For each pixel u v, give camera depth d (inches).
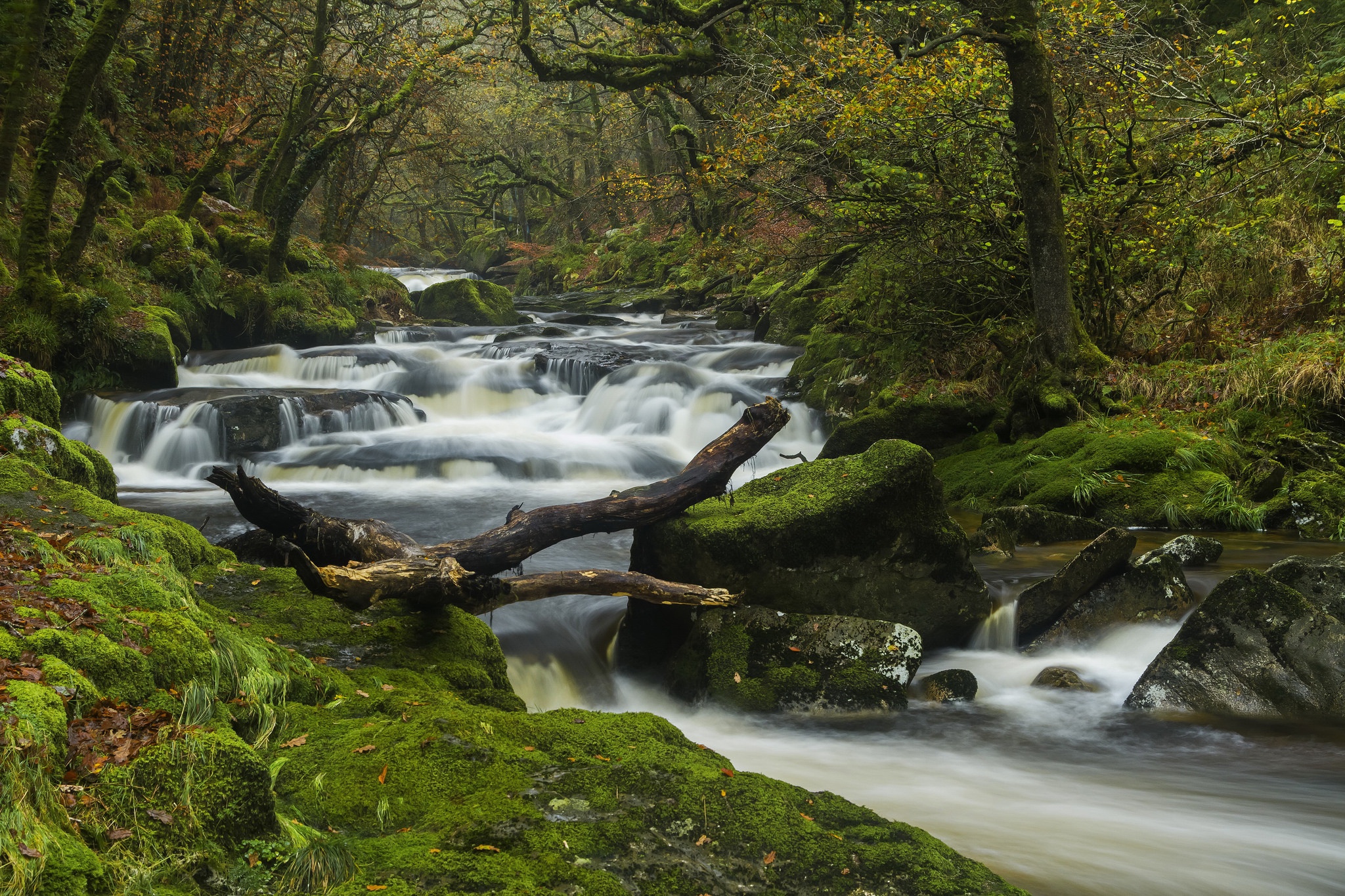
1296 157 433.1
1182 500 334.3
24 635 113.1
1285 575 203.8
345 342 779.4
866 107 418.0
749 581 227.1
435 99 981.2
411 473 457.1
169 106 904.3
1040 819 150.9
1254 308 431.5
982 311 488.4
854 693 207.0
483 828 106.4
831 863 106.0
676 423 539.5
